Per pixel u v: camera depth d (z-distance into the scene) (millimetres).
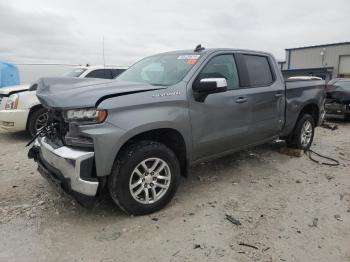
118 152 3488
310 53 41250
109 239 3236
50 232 3354
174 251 3055
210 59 4352
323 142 7668
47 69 12227
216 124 4273
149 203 3689
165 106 3701
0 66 12000
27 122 7348
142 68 4777
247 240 3232
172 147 4027
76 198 3365
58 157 3361
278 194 4359
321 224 3561
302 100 5902
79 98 3266
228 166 5430
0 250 3043
